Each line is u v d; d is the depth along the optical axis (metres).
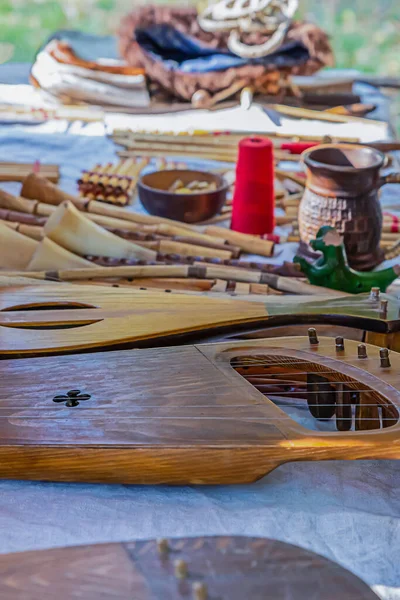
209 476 1.05
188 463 1.04
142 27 3.27
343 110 3.14
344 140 2.82
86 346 1.31
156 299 1.48
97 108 3.14
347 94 3.27
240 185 2.06
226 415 1.09
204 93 3.17
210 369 1.20
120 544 0.77
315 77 3.44
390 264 1.95
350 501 1.11
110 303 1.47
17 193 2.36
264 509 1.08
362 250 1.84
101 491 1.11
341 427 1.22
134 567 0.74
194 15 3.30
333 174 1.77
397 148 2.74
